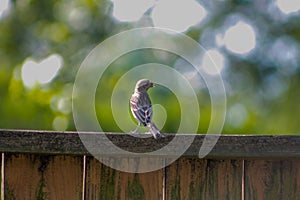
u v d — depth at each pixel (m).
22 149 4.63
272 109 17.05
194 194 4.81
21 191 4.73
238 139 4.72
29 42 18.86
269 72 17.59
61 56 18.52
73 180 4.77
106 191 4.77
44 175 4.75
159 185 4.80
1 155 4.73
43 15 19.08
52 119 16.72
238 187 4.82
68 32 18.80
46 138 4.66
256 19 18.00
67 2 19.03
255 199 4.82
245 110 17.00
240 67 17.75
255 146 4.71
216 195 4.81
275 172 4.84
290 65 17.62
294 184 4.83
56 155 4.76
